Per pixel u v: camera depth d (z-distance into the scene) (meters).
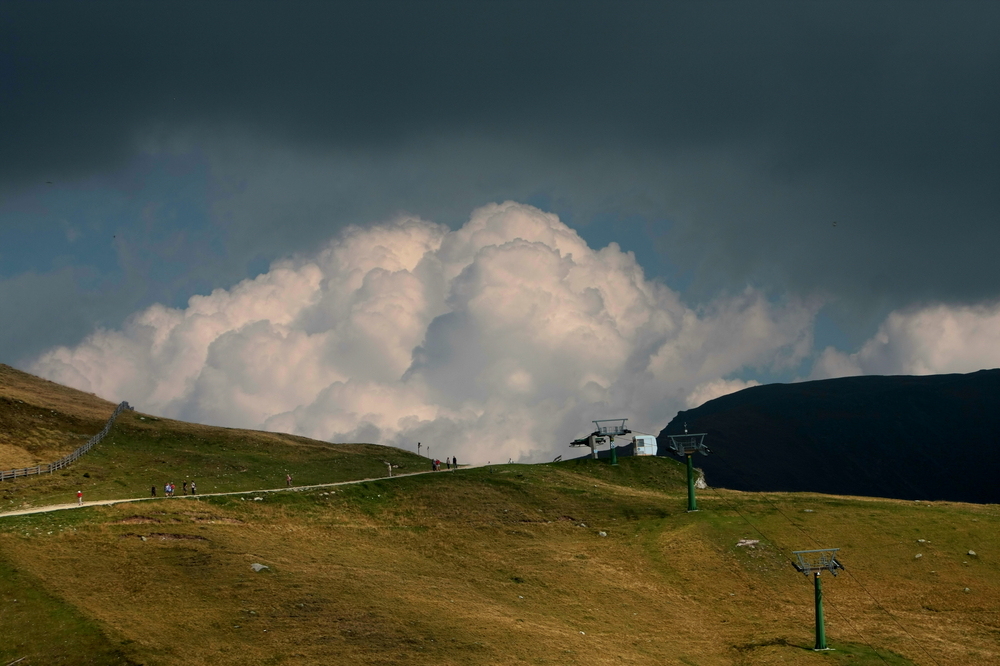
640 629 76.88
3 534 77.44
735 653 72.00
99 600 65.25
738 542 98.44
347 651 61.50
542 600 82.25
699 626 78.75
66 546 76.88
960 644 72.56
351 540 95.25
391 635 65.25
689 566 93.56
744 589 87.81
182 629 62.06
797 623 78.81
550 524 109.69
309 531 96.00
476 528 105.88
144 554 77.56
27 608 62.31
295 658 59.44
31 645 57.34
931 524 101.19
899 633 75.44
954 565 89.81
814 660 69.19
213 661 57.59
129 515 88.75
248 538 88.31
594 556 97.69
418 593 77.75
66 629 59.53
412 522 106.00
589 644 70.00
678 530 104.31
